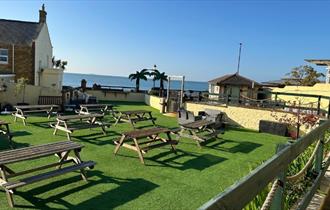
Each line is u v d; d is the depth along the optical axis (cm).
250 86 1753
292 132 1034
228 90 1781
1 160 409
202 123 877
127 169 577
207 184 518
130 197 446
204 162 658
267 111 1125
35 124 1008
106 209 403
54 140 786
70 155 646
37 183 480
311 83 2495
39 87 1516
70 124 1020
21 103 1405
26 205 403
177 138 847
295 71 2812
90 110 1402
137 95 2130
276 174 194
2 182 409
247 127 1182
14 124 988
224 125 1166
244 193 139
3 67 1806
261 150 808
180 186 502
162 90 1848
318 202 329
